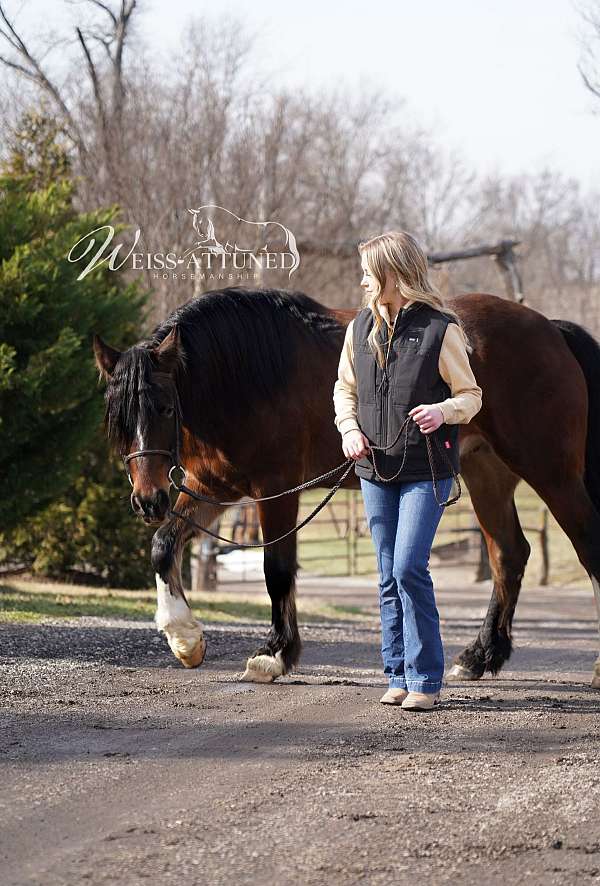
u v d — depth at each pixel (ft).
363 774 18.45
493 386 28.76
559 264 251.39
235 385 26.89
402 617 24.36
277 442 27.32
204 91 68.39
